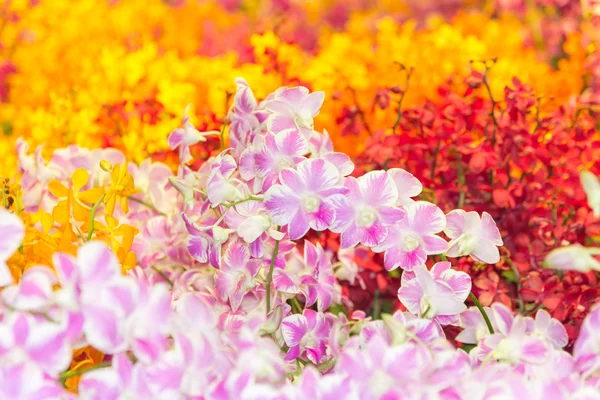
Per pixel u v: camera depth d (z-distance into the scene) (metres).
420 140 1.93
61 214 1.62
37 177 1.81
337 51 2.43
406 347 1.43
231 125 1.71
